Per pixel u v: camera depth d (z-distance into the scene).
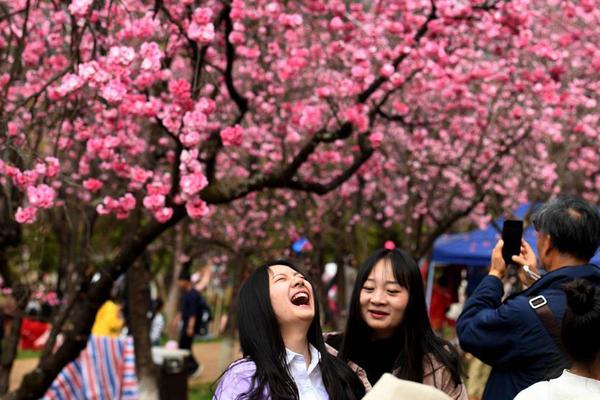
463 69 11.47
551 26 12.95
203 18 7.38
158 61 7.24
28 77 9.32
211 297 27.67
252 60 10.52
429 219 16.83
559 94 11.05
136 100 7.45
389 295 5.08
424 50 9.12
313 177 14.31
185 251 19.62
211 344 24.53
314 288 4.34
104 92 7.02
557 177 13.21
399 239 18.72
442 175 14.45
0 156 8.50
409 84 11.55
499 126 13.08
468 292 8.59
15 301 10.80
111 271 8.42
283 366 4.10
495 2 8.91
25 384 8.66
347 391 4.38
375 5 10.03
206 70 8.02
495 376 4.89
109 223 15.21
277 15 8.73
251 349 4.16
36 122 8.41
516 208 13.72
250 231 16.08
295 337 4.24
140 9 9.04
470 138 13.02
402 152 14.64
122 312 17.98
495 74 10.24
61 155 9.84
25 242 12.57
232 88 8.34
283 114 10.86
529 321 4.66
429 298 13.84
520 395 4.10
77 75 7.43
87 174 10.84
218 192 8.41
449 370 5.08
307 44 11.00
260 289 4.22
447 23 9.16
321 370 4.36
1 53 9.40
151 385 12.08
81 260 11.22
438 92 12.06
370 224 17.34
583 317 3.80
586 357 3.82
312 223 14.98
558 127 11.68
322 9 9.64
